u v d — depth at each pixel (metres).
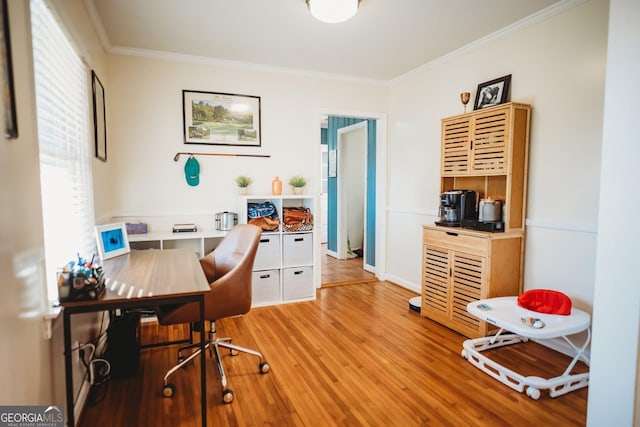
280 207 3.61
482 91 3.07
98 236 2.26
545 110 2.62
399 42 3.13
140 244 3.31
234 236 2.59
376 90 4.32
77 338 1.88
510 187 2.64
